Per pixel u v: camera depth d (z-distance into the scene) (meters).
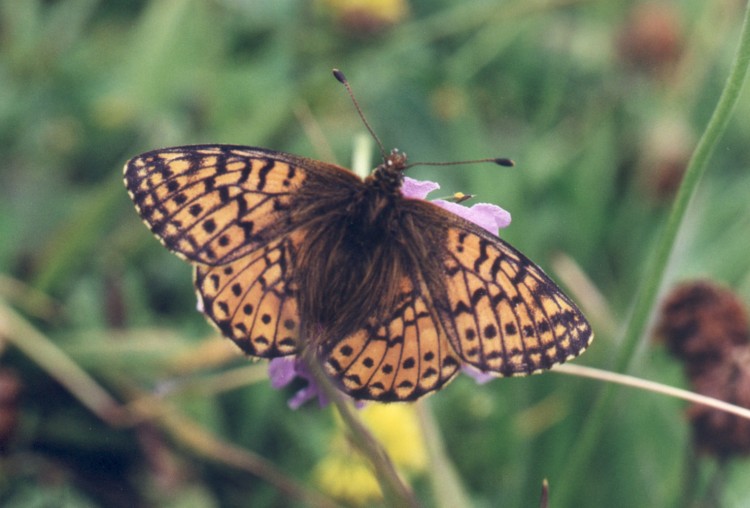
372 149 0.32
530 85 0.35
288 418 0.28
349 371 0.23
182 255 0.23
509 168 0.30
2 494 0.27
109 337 0.28
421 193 0.25
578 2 0.34
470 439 0.27
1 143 0.31
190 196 0.23
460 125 0.30
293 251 0.23
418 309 0.23
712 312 0.25
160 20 0.32
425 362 0.23
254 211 0.23
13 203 0.31
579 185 0.30
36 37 0.32
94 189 0.31
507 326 0.23
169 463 0.28
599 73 0.35
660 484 0.27
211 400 0.28
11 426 0.27
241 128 0.30
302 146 0.31
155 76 0.32
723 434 0.25
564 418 0.27
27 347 0.28
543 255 0.29
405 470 0.27
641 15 0.35
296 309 0.23
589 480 0.26
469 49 0.34
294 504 0.27
